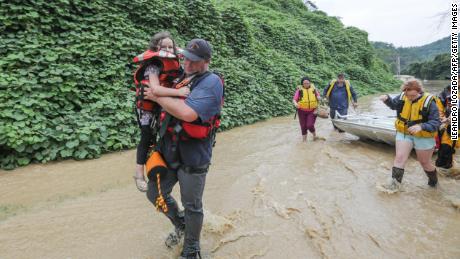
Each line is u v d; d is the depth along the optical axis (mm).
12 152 6020
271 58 17391
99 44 8266
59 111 6922
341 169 6223
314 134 8812
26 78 6730
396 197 4863
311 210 4441
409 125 4871
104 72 8117
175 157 2846
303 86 8617
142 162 3062
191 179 2844
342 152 7453
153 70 2746
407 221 4133
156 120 2967
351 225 4020
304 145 8273
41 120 6449
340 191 5113
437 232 3869
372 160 6785
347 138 9102
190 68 2764
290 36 22312
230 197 4883
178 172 2904
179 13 11469
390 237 3758
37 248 3432
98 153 6637
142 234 3738
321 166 6410
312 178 5723
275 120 12445
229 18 14812
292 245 3611
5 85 6285
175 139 2771
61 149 6344
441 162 5594
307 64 21641
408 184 5371
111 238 3646
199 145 2814
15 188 5031
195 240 3035
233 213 4340
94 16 8820
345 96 9961
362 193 5027
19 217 4105
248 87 12672
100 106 7273
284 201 4738
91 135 6738
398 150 5031
